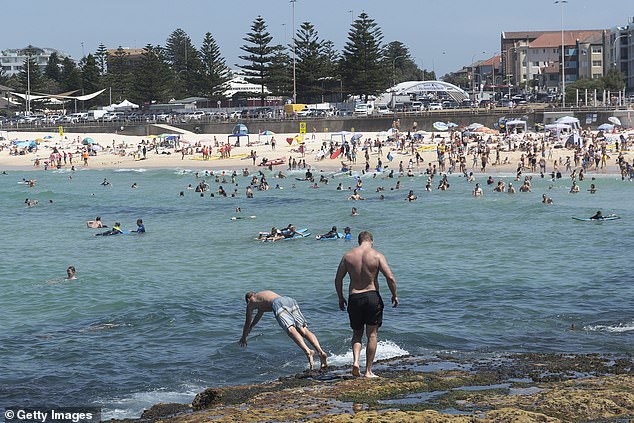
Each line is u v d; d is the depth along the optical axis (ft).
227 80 516.73
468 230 153.07
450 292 93.91
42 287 103.81
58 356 70.49
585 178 245.24
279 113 433.89
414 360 56.70
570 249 126.31
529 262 114.93
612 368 52.06
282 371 63.31
